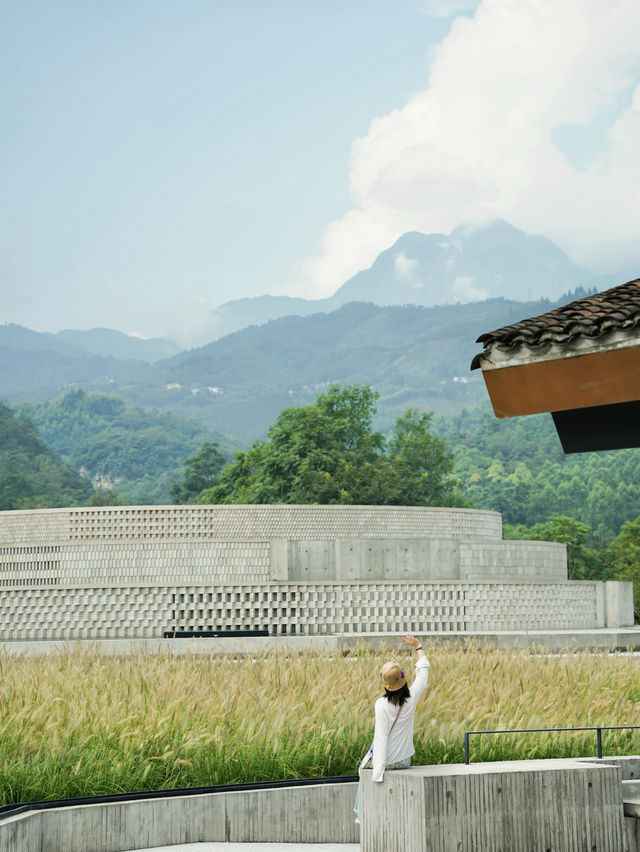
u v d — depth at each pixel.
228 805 10.02
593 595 28.73
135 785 10.02
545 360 6.07
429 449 66.50
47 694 11.71
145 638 24.39
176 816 9.81
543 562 29.55
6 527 30.67
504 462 190.38
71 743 10.33
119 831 9.52
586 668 14.79
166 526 30.14
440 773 7.09
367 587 25.48
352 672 13.72
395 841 7.20
